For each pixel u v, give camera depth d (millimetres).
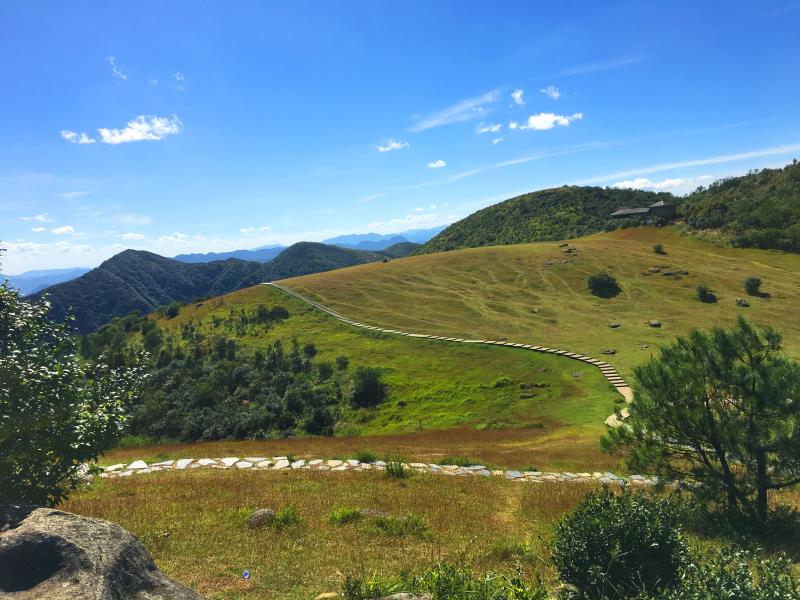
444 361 52625
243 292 96188
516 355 50188
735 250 80312
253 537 10102
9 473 6434
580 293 68750
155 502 12844
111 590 4172
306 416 46344
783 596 5074
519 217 197500
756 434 11047
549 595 6504
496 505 14266
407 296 78812
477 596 6078
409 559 9102
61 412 6570
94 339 84812
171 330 82875
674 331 51562
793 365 11516
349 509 12039
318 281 94250
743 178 126000
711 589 5398
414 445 29078
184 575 8141
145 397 52062
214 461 21172
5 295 6945
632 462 13328
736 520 11484
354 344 62375
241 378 56500
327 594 7191
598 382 40531
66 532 4609
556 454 24625
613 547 6422
